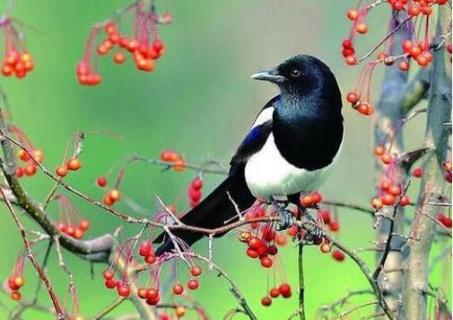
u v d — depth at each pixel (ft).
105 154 92.32
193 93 94.17
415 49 34.88
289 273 68.90
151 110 94.63
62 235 35.73
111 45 40.73
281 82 41.42
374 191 41.81
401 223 39.29
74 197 85.05
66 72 99.96
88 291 75.92
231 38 93.61
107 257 37.24
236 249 77.36
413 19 38.04
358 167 75.41
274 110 41.42
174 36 94.79
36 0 100.73
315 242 37.37
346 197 74.54
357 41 68.13
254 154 41.57
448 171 35.91
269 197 42.01
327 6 89.51
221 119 92.84
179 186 80.64
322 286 67.05
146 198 85.05
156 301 34.40
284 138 41.04
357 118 76.95
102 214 84.28
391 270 36.63
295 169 41.16
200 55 94.63
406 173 37.65
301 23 90.43
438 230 37.45
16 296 36.86
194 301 37.55
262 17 92.63
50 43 100.58
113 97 96.58
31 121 97.55
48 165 96.48
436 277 56.13
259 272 75.05
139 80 95.61
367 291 36.22
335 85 41.55
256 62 92.79
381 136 42.24
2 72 40.73
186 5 94.94
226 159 80.64
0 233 78.89
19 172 37.65
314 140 41.04
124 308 74.23
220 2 94.68
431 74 36.94
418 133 73.26
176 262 35.73
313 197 37.68
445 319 34.55
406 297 36.22
